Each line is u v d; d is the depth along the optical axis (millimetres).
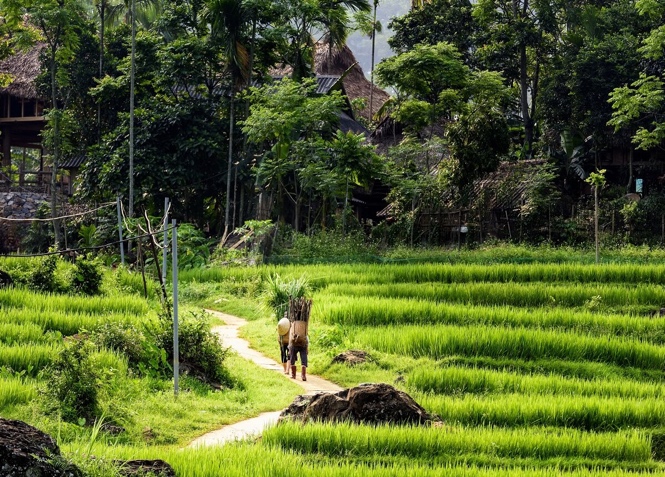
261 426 16109
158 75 45719
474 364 22203
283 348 21297
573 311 26938
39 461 8992
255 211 44094
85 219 45344
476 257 36219
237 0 41781
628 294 28391
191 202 45219
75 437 14109
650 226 40812
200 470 11828
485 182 42938
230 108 44000
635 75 45094
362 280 31406
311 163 39750
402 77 44969
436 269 31578
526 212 40375
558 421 17016
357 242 39094
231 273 34000
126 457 12086
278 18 44781
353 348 22906
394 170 41719
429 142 43719
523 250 37031
